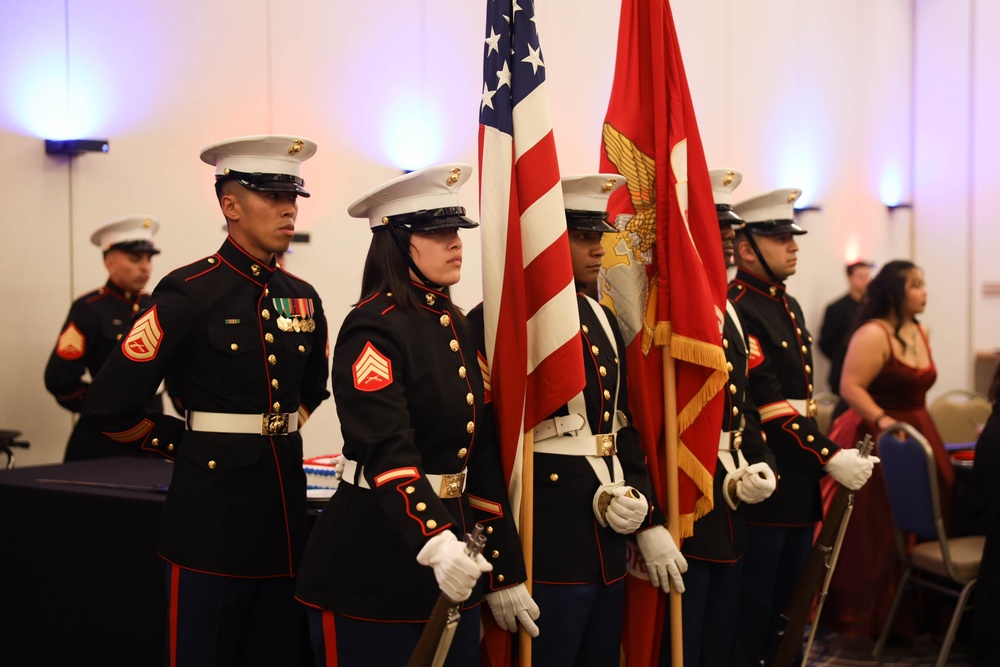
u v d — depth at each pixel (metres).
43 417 4.25
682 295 2.65
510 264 2.26
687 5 7.02
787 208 3.13
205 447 2.17
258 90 4.90
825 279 8.05
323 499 2.44
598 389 2.35
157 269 4.58
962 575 3.59
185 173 4.66
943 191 8.56
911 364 4.08
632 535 2.56
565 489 2.28
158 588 2.45
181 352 2.18
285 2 4.99
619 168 2.81
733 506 2.74
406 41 5.48
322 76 5.14
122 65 4.46
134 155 4.50
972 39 8.38
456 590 1.65
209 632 2.14
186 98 4.66
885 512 4.03
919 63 8.70
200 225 4.72
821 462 2.82
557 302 2.26
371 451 1.83
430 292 2.06
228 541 2.14
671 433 2.66
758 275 3.15
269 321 2.24
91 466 3.10
